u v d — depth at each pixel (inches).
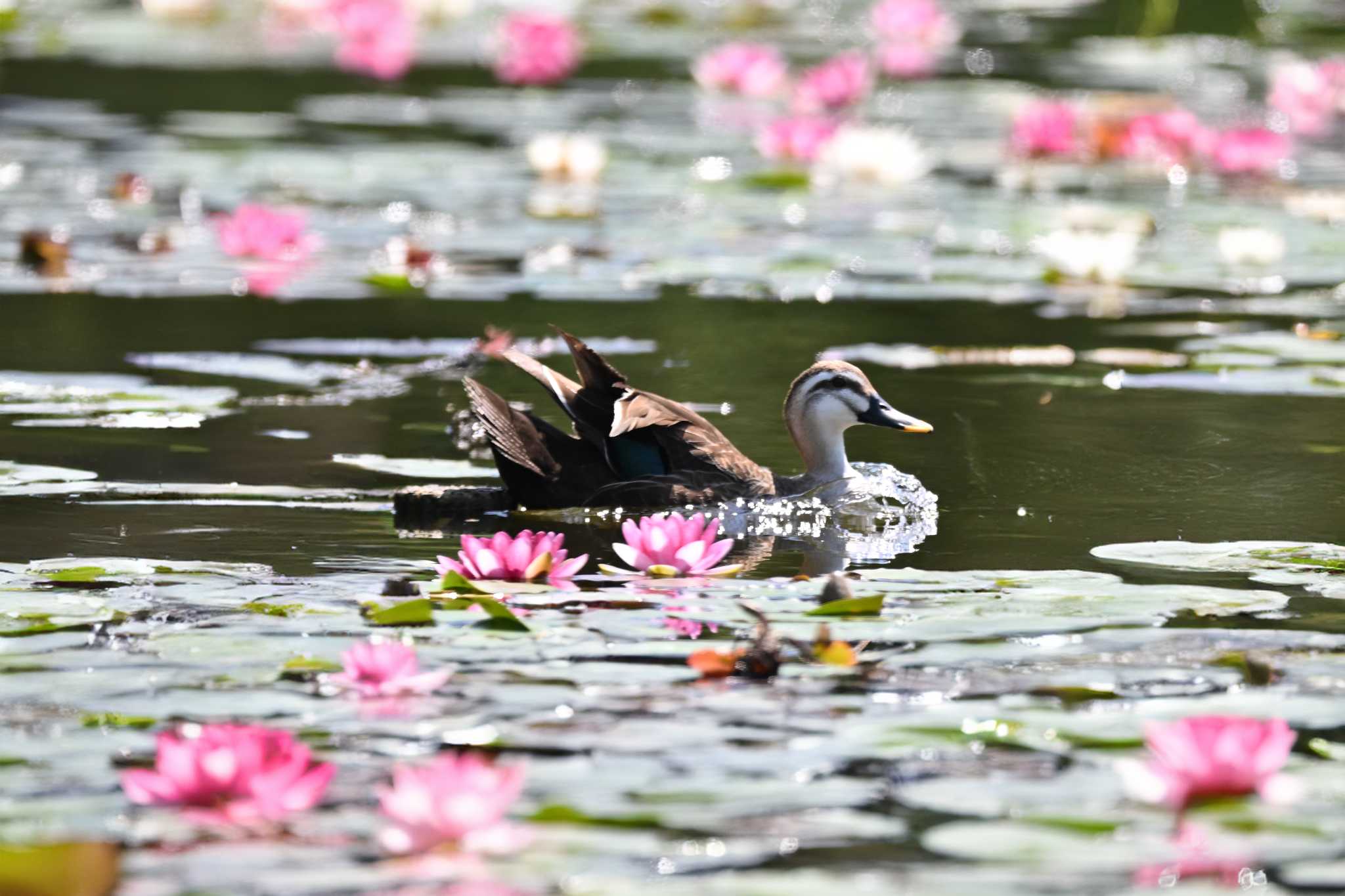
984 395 587.8
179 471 475.8
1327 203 909.8
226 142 1035.9
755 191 956.0
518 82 1298.0
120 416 534.6
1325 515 440.8
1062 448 517.0
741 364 621.9
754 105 1216.2
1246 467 492.4
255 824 245.8
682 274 754.8
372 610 345.4
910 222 877.8
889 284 757.3
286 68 1346.0
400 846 235.9
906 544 420.8
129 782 247.4
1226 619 344.8
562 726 283.1
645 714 289.3
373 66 1181.1
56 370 586.9
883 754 272.2
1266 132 946.7
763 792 257.1
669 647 325.1
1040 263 789.9
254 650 320.5
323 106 1187.9
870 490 482.9
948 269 777.6
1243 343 649.6
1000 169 1042.1
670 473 482.3
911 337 665.6
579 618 344.2
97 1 1633.9
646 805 252.1
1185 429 538.6
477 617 344.5
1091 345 650.8
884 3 1341.0
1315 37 1445.6
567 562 378.3
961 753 273.0
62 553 394.9
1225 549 405.4
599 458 477.1
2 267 753.0
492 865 232.5
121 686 301.0
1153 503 455.8
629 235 836.0
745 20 1515.7
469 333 658.8
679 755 271.3
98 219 843.4
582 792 256.7
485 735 279.0
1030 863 234.2
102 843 231.0
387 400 565.3
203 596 358.0
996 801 254.2
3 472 468.4
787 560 407.8
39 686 299.9
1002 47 1443.2
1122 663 315.3
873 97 1215.6
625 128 1122.7
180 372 591.5
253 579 374.6
